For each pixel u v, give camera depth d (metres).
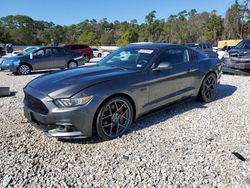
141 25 111.12
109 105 3.89
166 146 3.75
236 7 82.75
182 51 5.36
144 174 3.06
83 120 3.62
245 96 6.67
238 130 4.35
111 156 3.48
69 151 3.63
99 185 2.88
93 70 4.38
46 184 2.89
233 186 2.82
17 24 103.75
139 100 4.28
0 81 9.95
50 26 112.06
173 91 4.96
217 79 6.18
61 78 4.04
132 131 4.29
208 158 3.40
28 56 12.45
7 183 2.89
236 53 10.09
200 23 92.38
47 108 3.60
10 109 5.59
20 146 3.78
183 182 2.90
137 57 4.78
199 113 5.24
